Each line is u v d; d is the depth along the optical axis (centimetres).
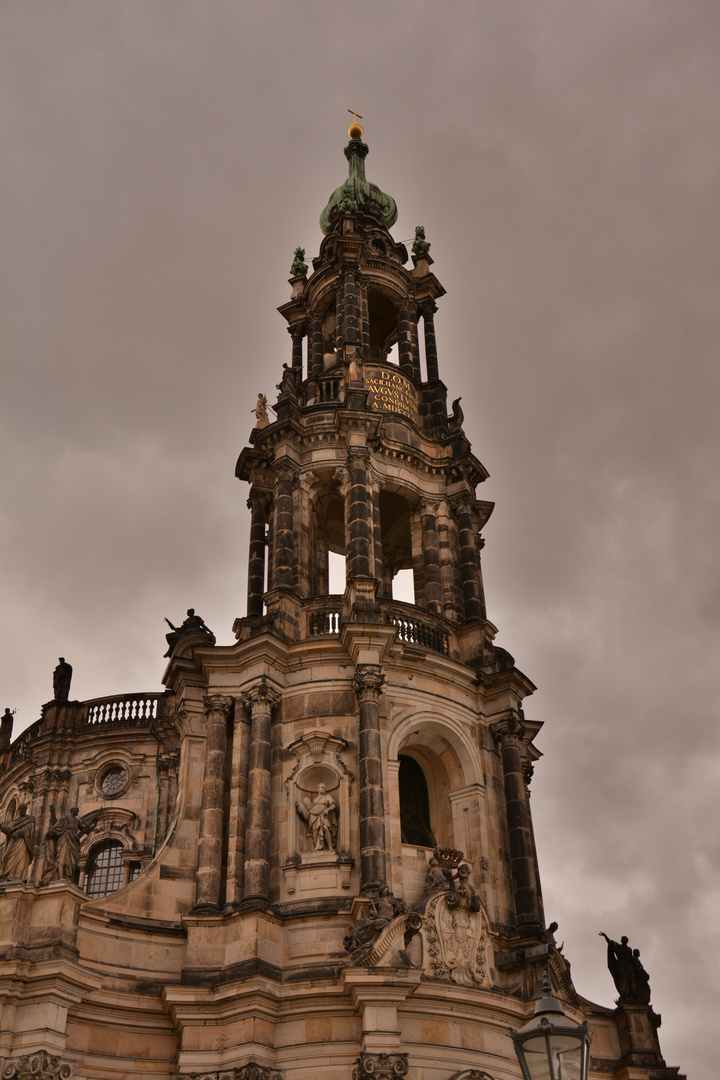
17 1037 3634
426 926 4081
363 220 6675
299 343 6550
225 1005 3881
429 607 5284
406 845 4381
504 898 4525
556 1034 2005
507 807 4738
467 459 5622
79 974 3784
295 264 6831
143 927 4134
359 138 7350
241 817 4325
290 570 5062
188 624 5303
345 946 3928
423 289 6494
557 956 4366
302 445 5447
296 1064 3784
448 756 4809
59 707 5862
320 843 4275
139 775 5644
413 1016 3884
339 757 4456
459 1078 3825
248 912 4038
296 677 4653
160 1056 3938
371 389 5828
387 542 6069
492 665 5081
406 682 4697
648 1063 4675
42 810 5575
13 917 3831
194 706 4753
